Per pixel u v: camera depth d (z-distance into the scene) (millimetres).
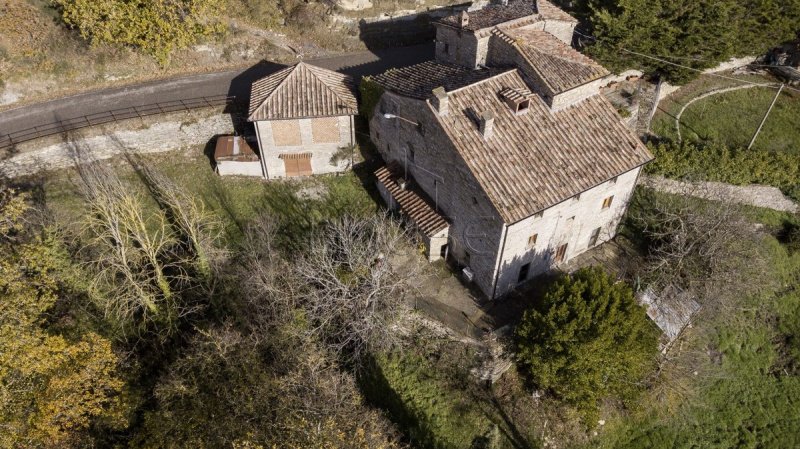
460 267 32281
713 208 31141
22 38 37875
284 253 31219
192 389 23562
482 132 27891
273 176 36031
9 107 37625
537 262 31141
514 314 29938
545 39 32062
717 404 30578
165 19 37094
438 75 33312
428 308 30062
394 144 34219
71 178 34844
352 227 28547
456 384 27797
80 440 22906
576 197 28906
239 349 24438
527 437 27047
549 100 29469
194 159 36656
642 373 27719
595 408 26031
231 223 33531
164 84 39438
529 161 27922
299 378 23516
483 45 32594
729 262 29938
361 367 27578
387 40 44031
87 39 38094
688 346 31391
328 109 33312
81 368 23141
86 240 29094
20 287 24297
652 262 31047
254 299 26734
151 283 29172
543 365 25828
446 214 31609
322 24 43062
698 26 34969
